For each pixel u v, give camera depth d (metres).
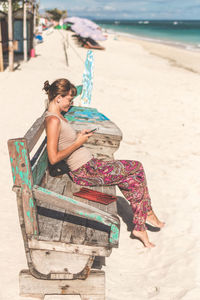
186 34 128.25
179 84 22.81
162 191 7.98
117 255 5.56
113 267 5.21
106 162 5.18
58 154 4.43
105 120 7.34
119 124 13.04
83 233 4.19
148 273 5.12
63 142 4.70
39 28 61.94
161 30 169.12
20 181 3.60
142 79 23.81
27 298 4.35
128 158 9.80
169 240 5.97
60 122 4.53
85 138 4.67
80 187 5.32
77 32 47.56
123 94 18.20
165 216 6.87
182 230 6.29
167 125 13.51
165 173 8.99
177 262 5.29
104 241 4.09
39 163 4.65
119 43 64.31
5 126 11.02
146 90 19.81
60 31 81.88
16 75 19.67
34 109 13.31
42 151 5.05
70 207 3.88
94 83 20.11
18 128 10.95
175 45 73.19
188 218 6.73
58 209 4.61
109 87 19.55
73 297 4.49
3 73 20.03
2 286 4.45
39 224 4.20
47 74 20.84
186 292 4.57
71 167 5.13
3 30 28.44
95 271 4.39
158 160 9.89
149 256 5.56
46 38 55.25
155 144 11.25
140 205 5.39
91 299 4.45
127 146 10.80
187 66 34.75
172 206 7.29
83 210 3.91
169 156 10.27
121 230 6.32
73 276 4.25
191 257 5.36
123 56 40.22
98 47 47.03
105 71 25.92
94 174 5.12
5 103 13.73
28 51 31.62
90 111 8.02
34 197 3.74
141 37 104.88
